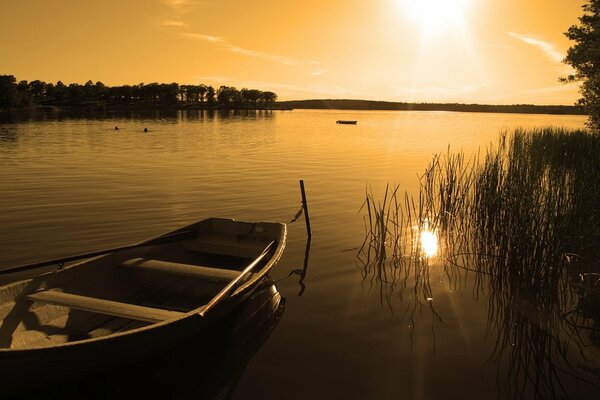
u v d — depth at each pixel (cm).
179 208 1416
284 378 557
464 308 756
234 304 645
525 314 734
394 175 2102
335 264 955
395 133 5284
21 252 1001
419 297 797
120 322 642
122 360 516
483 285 852
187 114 11644
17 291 594
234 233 940
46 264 685
